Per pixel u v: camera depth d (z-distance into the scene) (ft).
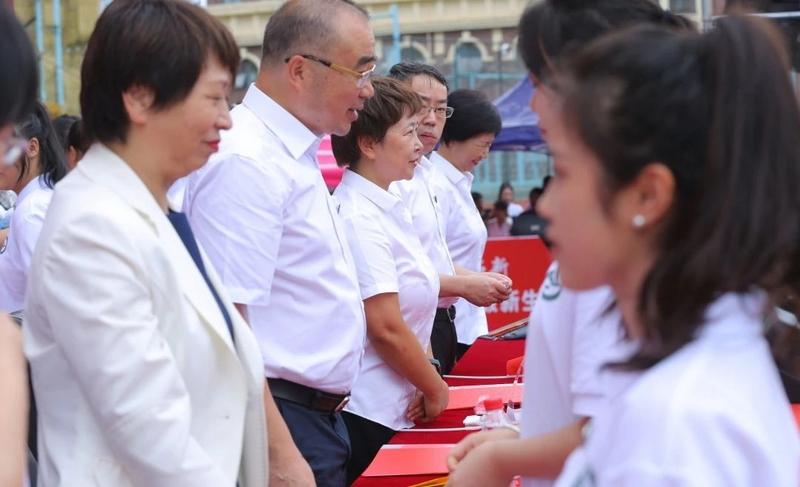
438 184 14.82
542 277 24.49
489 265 24.43
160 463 6.07
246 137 8.82
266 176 8.68
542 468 5.05
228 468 6.54
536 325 5.42
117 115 6.63
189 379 6.48
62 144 13.39
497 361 12.50
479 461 5.23
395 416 10.78
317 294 9.02
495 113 15.14
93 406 6.14
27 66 4.08
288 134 9.06
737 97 3.71
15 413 4.58
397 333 10.55
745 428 3.42
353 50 9.20
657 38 3.85
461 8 48.37
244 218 8.55
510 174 50.93
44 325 6.37
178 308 6.40
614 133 3.74
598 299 4.78
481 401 9.88
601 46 3.87
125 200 6.40
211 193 8.62
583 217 3.87
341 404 9.34
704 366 3.59
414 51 48.85
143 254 6.27
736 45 3.75
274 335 8.95
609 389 4.57
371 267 10.55
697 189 3.75
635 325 4.04
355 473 10.85
